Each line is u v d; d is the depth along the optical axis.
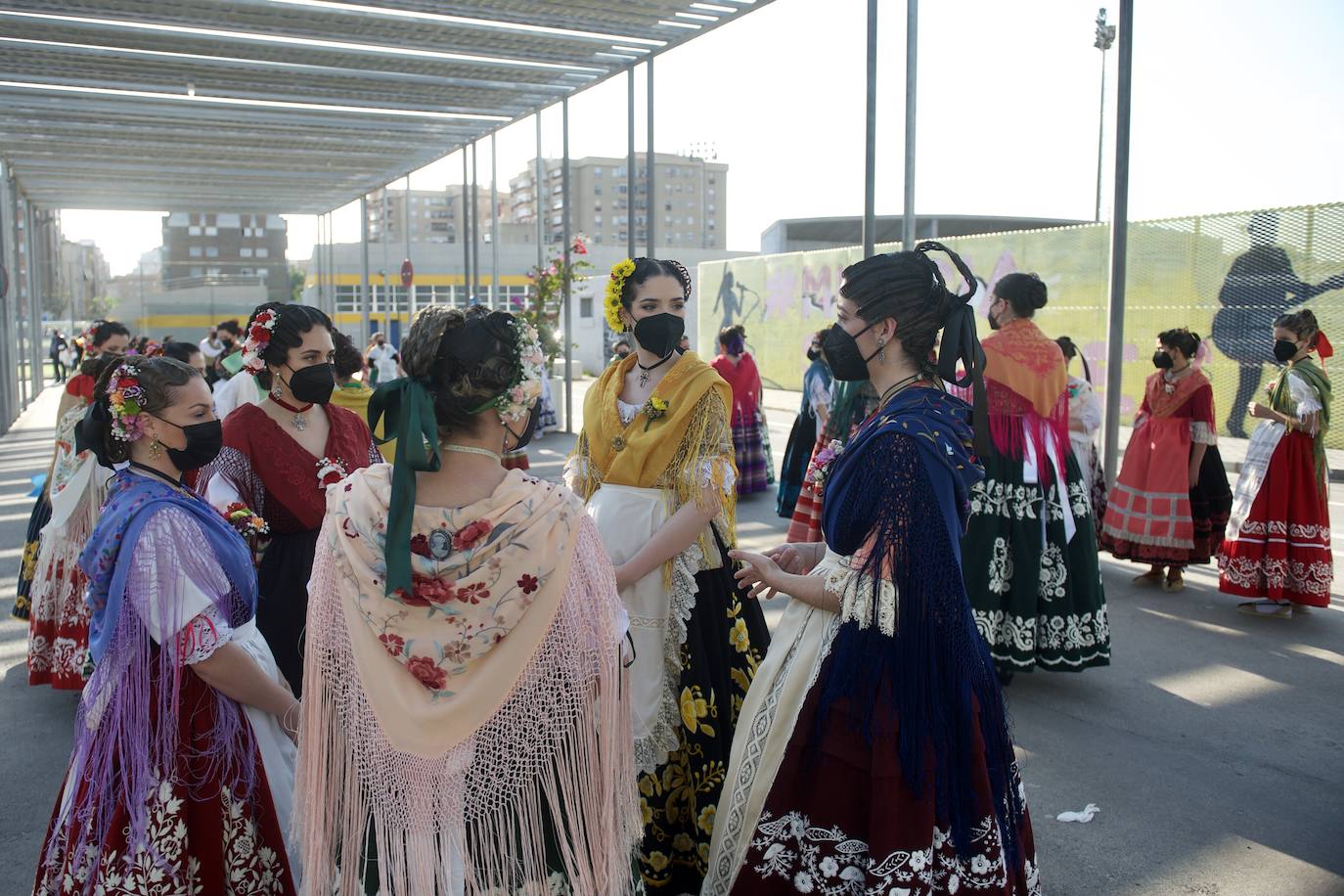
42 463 11.58
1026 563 4.19
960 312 2.04
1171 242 12.74
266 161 15.75
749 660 2.72
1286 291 11.59
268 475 2.83
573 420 14.79
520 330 1.61
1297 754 3.71
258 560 2.84
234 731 2.02
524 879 1.57
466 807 1.54
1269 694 4.31
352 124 12.44
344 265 34.03
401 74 9.94
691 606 2.61
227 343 11.17
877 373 2.12
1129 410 13.38
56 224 45.31
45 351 43.12
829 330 2.16
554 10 7.88
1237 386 12.19
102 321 5.39
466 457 1.61
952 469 1.94
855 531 2.01
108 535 1.98
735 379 8.91
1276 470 5.30
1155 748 3.77
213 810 1.98
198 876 1.97
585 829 1.61
